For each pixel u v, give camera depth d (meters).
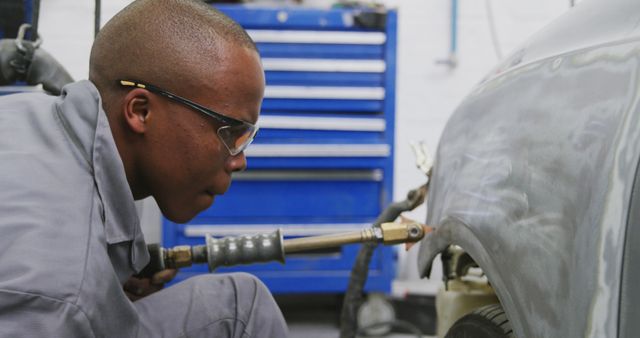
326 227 2.14
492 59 2.69
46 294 0.53
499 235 0.63
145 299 0.88
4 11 1.16
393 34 2.06
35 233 0.55
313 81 2.06
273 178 2.12
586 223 0.51
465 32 2.68
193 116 0.69
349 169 2.13
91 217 0.60
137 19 0.69
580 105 0.57
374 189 2.14
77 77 2.08
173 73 0.68
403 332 2.22
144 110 0.69
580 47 0.62
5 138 0.63
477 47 2.69
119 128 0.69
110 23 0.71
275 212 2.13
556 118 0.59
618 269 0.48
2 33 1.17
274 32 2.04
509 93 0.71
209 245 0.88
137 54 0.68
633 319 0.47
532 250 0.58
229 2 2.11
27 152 0.61
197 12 0.70
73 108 0.65
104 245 0.60
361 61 2.06
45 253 0.55
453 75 2.69
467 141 0.77
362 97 2.07
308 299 2.59
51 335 0.53
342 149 2.08
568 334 0.52
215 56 0.69
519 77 0.71
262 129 2.06
